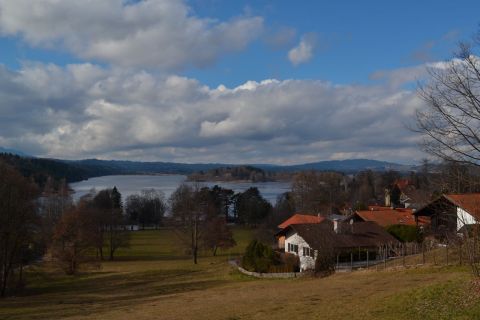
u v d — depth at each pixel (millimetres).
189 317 24281
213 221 80500
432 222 51812
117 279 57125
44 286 54719
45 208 87875
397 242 51750
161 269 63406
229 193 145875
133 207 146000
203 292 38125
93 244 71438
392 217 65438
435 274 29828
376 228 54719
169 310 27875
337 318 19359
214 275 53438
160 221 140250
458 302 17656
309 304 24328
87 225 68875
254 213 130500
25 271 61281
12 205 44062
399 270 34469
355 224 55000
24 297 44562
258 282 42750
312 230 52719
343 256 49938
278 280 42719
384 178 147500
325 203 114875
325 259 44594
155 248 96188
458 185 19547
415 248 46406
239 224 139500
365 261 49969
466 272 25391
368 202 122250
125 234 85312
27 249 52500
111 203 130875
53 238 66500
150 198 150000
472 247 22781
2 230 43469
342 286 30609
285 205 114188
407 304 19281
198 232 76812
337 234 52281
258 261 51062
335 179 132875
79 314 29281
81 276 62531
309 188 118062
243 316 23000
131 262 76562
